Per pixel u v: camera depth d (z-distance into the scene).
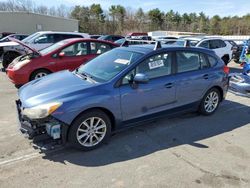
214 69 5.62
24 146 4.14
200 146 4.35
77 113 3.81
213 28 80.44
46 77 4.78
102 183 3.31
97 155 3.97
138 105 4.46
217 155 4.07
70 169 3.58
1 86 8.15
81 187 3.22
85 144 4.04
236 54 15.29
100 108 4.07
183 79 5.01
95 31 65.62
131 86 4.32
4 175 3.41
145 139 4.53
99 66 4.77
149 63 4.61
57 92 3.92
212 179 3.45
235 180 3.45
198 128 5.07
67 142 4.04
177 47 5.08
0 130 4.71
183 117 5.61
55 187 3.21
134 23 72.81
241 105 6.67
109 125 4.23
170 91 4.84
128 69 4.34
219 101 5.92
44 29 36.94
